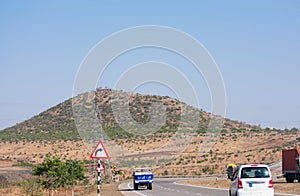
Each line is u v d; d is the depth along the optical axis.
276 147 123.12
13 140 130.50
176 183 69.50
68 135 129.12
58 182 48.00
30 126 143.75
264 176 27.38
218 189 50.16
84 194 47.34
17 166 86.38
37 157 111.06
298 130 149.62
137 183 52.00
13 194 51.91
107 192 48.66
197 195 40.03
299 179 58.72
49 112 151.25
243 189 27.19
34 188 54.66
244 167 27.66
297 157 58.25
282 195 37.06
